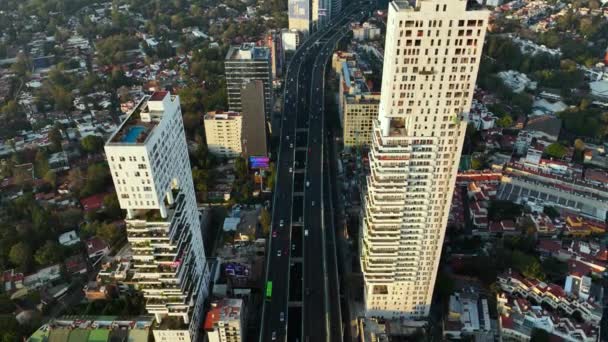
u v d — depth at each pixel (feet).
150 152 640.58
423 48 629.92
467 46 629.10
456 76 650.84
